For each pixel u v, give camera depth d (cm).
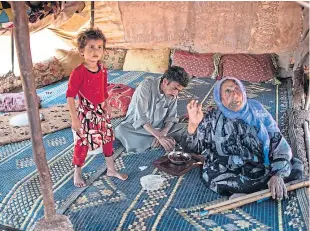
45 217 227
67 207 254
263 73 515
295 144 336
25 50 194
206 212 246
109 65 578
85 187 278
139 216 245
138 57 566
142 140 335
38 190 274
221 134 280
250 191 262
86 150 278
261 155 278
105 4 309
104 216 246
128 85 495
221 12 278
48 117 398
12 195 269
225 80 272
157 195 268
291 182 271
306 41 299
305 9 266
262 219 241
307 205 248
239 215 245
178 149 327
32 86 202
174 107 344
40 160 216
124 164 312
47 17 280
